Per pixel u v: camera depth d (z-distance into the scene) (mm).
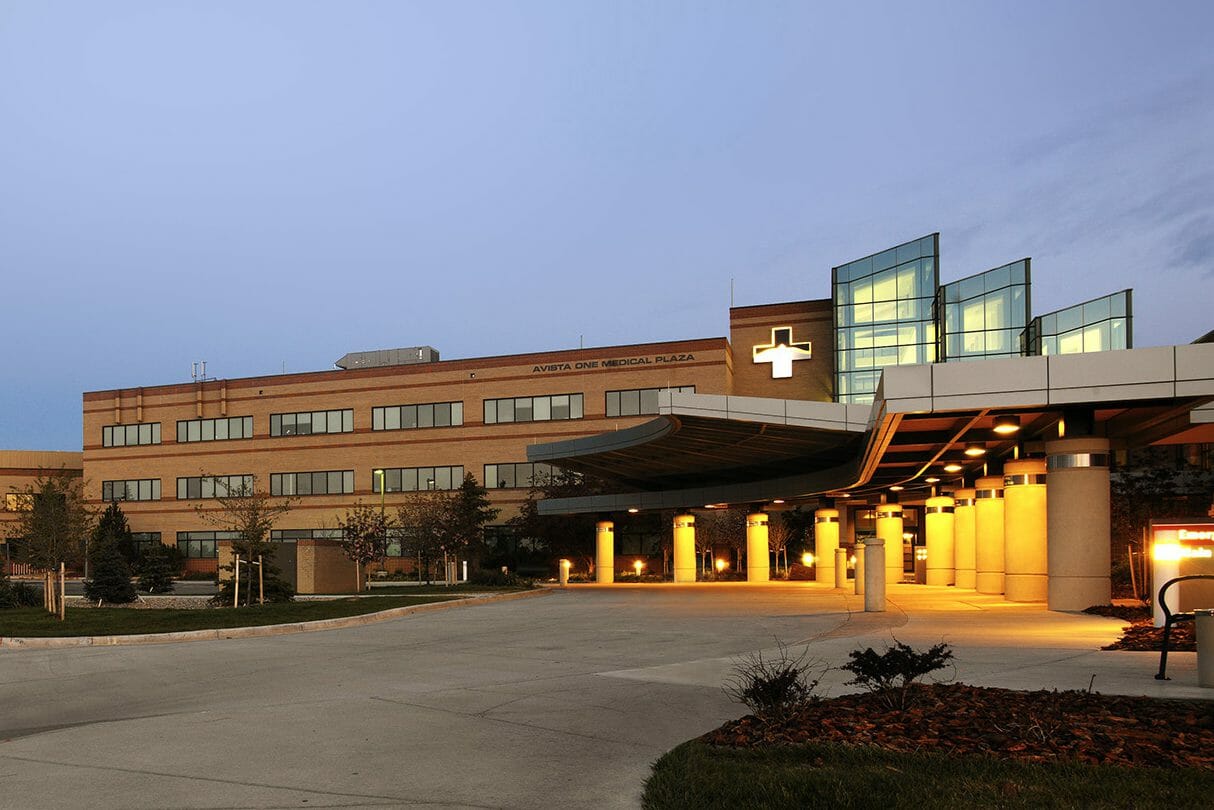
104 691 12328
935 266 53500
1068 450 20375
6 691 12461
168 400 72250
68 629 20188
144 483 72500
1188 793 5941
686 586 42531
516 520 58750
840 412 25938
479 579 42375
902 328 54125
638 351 59844
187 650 16906
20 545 31469
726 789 6301
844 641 15656
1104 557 20281
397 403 65688
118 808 6441
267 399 69312
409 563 63156
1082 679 10492
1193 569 15078
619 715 9727
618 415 59969
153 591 40844
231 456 69875
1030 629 16922
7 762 7863
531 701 10609
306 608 25328
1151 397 17547
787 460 39438
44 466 77625
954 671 11297
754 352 60375
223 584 30375
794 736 7855
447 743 8430
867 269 55281
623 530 60594
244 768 7539
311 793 6770
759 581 46688
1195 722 7840
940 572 37438
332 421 67375
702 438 33281
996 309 50938
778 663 13039
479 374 63625
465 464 63312
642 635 18312
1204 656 9703
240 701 11156
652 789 6512
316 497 67062
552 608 27141
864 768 6746
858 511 58531
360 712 10039
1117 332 45500
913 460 29562
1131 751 7004
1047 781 6273
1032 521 24016
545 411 61812
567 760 7766
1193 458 33938
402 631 20172
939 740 7547
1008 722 7973
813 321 59500
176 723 9508
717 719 9477
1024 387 18109
